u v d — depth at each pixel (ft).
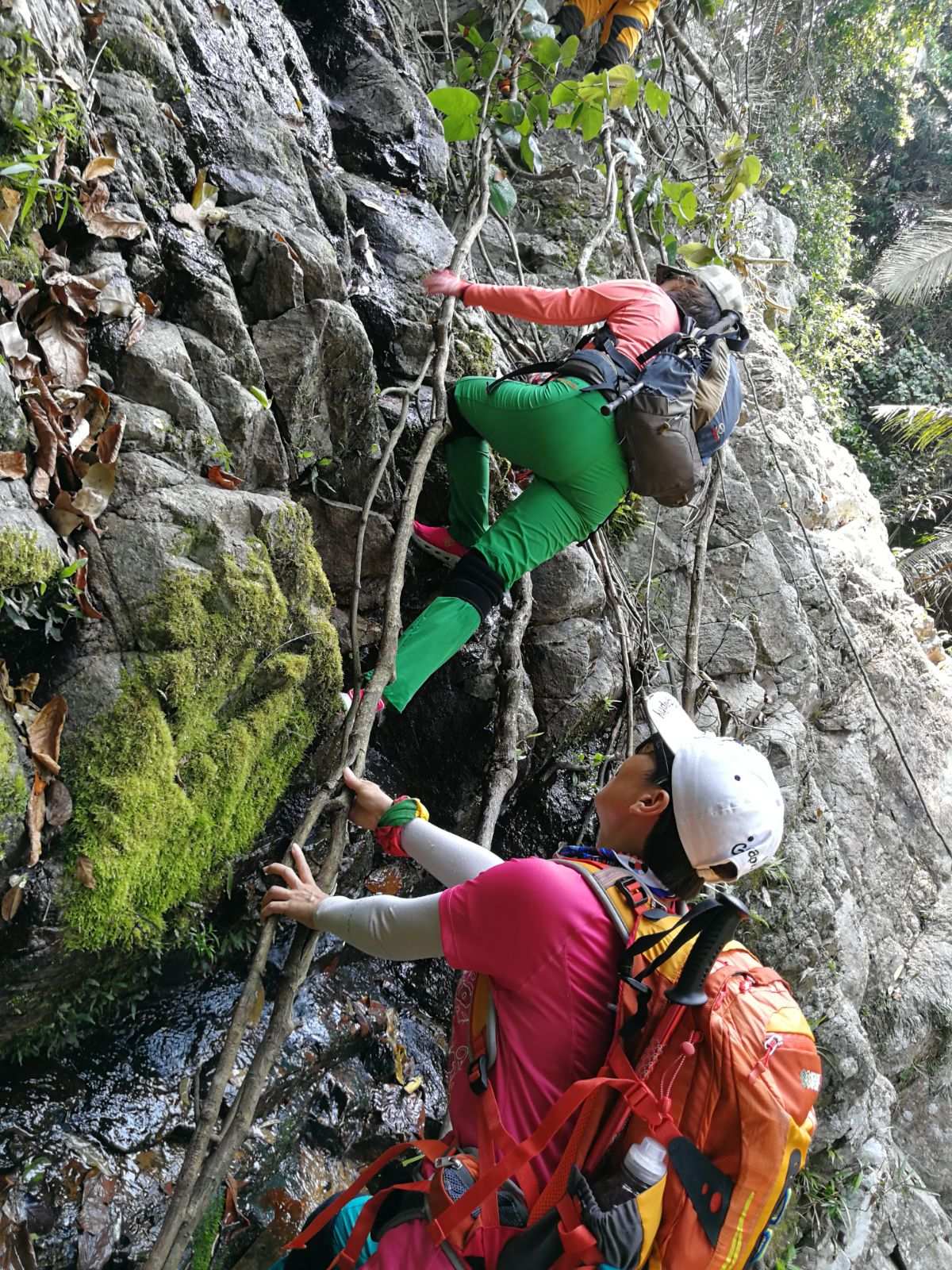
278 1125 8.25
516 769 9.89
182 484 6.82
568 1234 4.61
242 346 7.81
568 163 15.01
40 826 5.86
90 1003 7.34
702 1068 4.82
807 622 15.49
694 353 8.18
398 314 9.76
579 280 11.51
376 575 9.09
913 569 33.01
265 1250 7.85
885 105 46.01
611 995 5.00
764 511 16.66
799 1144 4.70
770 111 28.96
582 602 11.03
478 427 8.54
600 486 8.22
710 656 14.30
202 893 7.24
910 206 50.55
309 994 8.95
